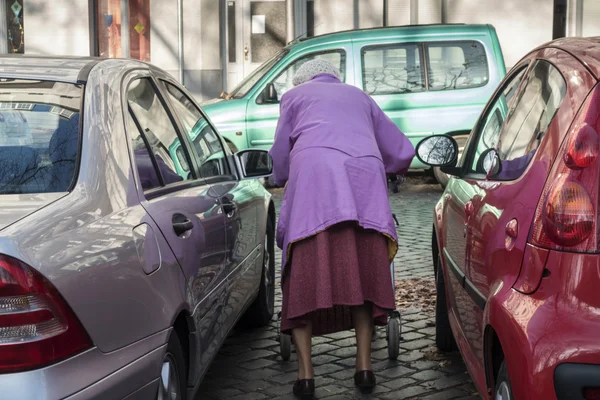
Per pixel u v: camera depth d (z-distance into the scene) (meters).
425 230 9.50
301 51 12.52
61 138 3.09
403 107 12.28
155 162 3.59
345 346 5.36
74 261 2.63
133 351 2.87
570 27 16.59
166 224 3.35
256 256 5.16
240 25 17.67
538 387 2.60
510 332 2.75
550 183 2.80
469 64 12.34
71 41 17.88
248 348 5.32
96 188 2.98
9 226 2.56
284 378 4.78
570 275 2.68
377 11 17.06
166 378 3.20
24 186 2.92
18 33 18.03
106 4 17.77
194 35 17.55
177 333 3.46
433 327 5.70
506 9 16.59
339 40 12.49
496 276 3.11
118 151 3.23
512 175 3.29
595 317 2.64
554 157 2.86
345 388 4.59
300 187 4.26
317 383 4.68
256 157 4.86
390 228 4.28
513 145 3.47
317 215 4.18
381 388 4.57
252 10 17.59
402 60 12.38
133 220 3.09
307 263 4.23
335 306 4.54
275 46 17.64
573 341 2.60
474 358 3.70
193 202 3.81
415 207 11.16
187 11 17.52
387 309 4.31
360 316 4.41
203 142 4.57
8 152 3.03
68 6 17.81
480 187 3.81
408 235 9.21
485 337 3.16
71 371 2.56
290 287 4.25
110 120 3.29
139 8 17.66
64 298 2.55
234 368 4.95
